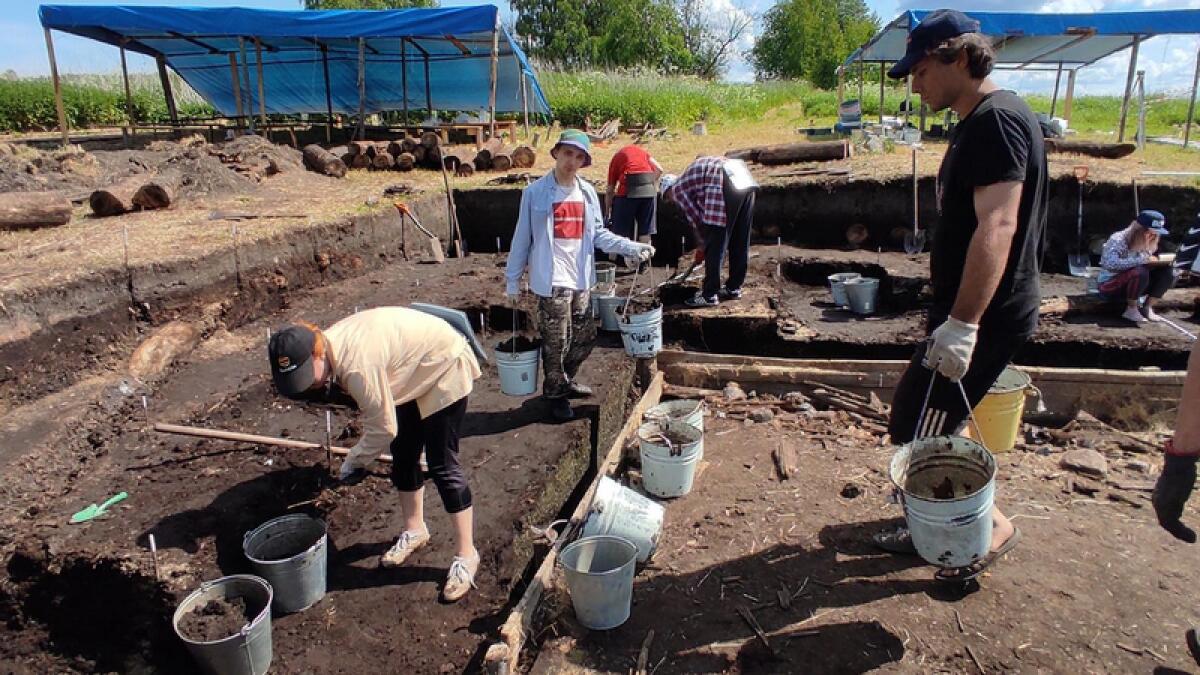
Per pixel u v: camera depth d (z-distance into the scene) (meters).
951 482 3.34
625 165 8.27
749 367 6.18
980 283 2.78
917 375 3.28
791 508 4.21
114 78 21.05
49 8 13.25
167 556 3.53
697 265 7.87
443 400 3.26
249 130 14.91
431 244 9.52
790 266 9.05
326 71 16.52
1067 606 3.31
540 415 5.30
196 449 4.50
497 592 3.51
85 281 5.45
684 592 3.53
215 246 6.64
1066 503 4.25
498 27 13.16
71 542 3.59
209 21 13.33
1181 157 11.17
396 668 3.08
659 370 6.41
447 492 3.42
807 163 11.53
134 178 9.15
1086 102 27.61
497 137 13.98
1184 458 2.80
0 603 3.58
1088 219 9.16
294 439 4.75
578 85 21.94
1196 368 2.71
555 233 4.92
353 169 12.73
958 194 2.98
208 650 2.81
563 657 3.12
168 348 5.80
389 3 28.20
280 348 2.85
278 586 3.25
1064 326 6.99
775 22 56.22
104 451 4.55
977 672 2.96
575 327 5.17
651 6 44.78
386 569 3.63
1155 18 12.39
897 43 14.66
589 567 3.48
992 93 2.85
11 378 4.79
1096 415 5.75
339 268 8.22
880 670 2.98
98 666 3.52
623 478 4.74
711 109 21.14
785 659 3.07
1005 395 3.92
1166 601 3.35
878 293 8.20
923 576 3.53
